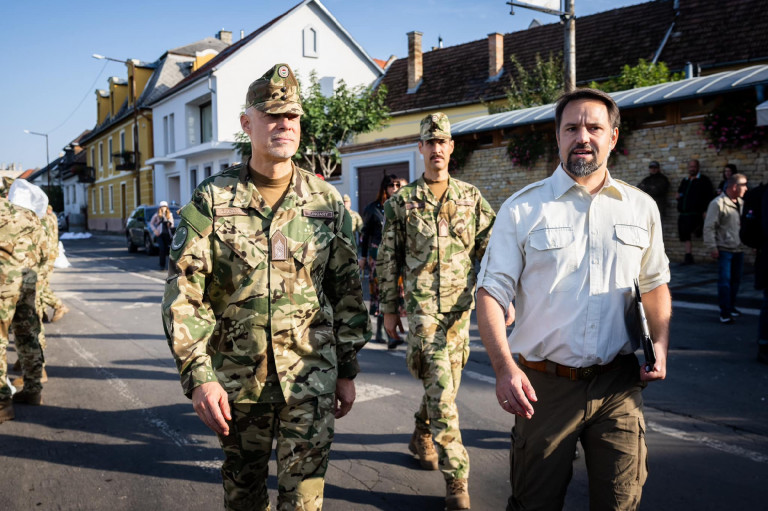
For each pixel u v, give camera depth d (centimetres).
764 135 1105
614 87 1616
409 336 344
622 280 221
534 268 224
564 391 217
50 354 654
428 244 343
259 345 216
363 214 708
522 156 1488
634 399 219
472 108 2264
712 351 611
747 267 1115
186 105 2870
